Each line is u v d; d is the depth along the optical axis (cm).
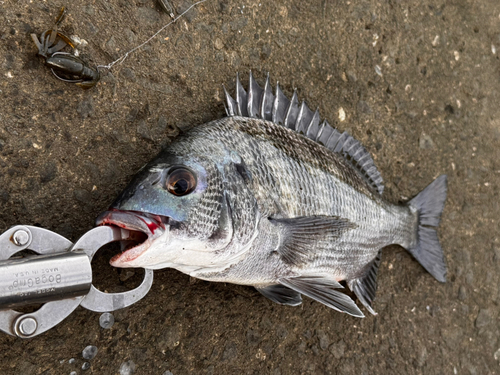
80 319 23
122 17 25
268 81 27
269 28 31
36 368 22
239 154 23
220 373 27
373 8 36
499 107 46
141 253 19
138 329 25
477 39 44
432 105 40
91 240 19
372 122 36
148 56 25
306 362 31
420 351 38
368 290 33
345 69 35
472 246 42
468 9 44
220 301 28
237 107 26
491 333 42
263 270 24
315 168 26
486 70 45
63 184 22
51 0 22
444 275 39
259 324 29
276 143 25
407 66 39
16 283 16
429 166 40
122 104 24
